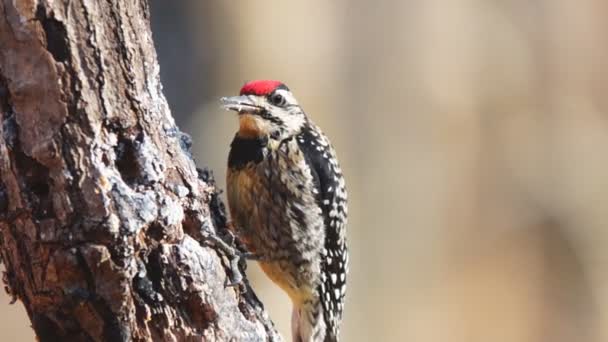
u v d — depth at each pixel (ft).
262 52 47.50
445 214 54.29
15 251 20.57
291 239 28.86
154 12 47.19
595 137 58.18
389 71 51.93
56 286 20.36
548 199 57.21
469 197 55.42
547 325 57.62
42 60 19.70
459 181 54.85
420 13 52.75
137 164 20.84
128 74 20.61
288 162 28.48
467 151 54.90
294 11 48.06
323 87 49.52
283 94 28.81
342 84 50.55
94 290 20.40
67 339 20.89
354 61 50.93
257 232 28.76
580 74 58.75
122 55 20.48
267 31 47.55
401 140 52.60
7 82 19.79
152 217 20.56
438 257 54.44
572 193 57.62
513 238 56.70
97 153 20.10
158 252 21.18
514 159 56.39
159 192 21.09
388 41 51.80
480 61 55.06
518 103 56.54
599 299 57.62
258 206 28.53
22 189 20.02
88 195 19.99
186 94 47.14
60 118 19.86
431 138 53.62
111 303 20.51
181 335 21.61
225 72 47.16
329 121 50.06
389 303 53.21
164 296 21.33
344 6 50.26
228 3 47.03
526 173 56.80
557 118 57.82
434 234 54.08
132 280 20.84
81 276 20.29
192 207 22.24
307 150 28.86
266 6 47.37
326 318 30.55
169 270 21.30
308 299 30.01
